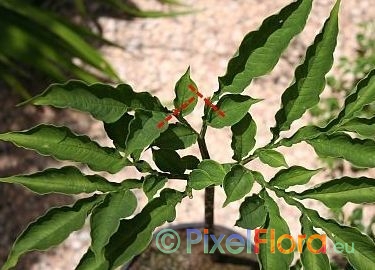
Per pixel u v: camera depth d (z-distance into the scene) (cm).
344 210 126
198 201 132
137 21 160
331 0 156
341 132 67
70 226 63
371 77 67
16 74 152
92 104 63
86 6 163
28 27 137
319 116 135
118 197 65
